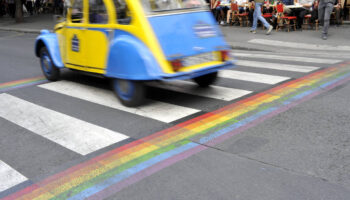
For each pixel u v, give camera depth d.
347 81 6.52
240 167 3.53
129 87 5.41
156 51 4.98
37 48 7.72
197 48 5.45
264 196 3.01
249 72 7.76
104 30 5.59
